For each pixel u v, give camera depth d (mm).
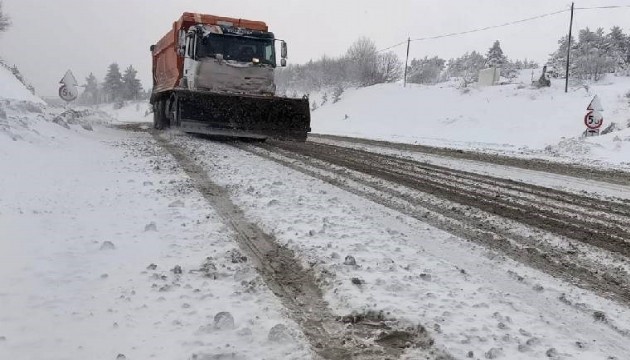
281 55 15453
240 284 3562
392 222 5711
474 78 59594
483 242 5098
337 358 2711
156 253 4125
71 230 4582
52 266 3686
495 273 4156
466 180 9555
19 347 2574
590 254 4852
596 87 30266
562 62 59188
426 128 29828
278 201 6180
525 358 2707
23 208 5062
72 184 6500
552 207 7223
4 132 8078
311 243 4543
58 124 12164
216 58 14828
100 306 3102
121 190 6430
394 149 16359
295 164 10117
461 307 3322
